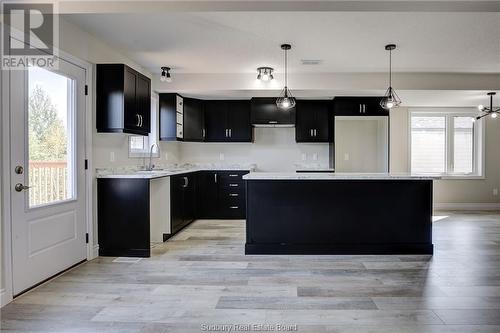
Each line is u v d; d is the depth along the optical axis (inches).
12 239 97.3
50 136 115.2
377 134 222.1
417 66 180.7
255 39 139.9
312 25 124.6
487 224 207.5
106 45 146.6
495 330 80.6
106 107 140.5
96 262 134.0
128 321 85.3
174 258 139.3
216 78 198.4
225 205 226.8
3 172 93.8
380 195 145.4
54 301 97.0
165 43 145.3
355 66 181.0
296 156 248.8
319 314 88.7
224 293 102.6
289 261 135.3
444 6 93.0
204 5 93.7
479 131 265.9
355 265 129.9
